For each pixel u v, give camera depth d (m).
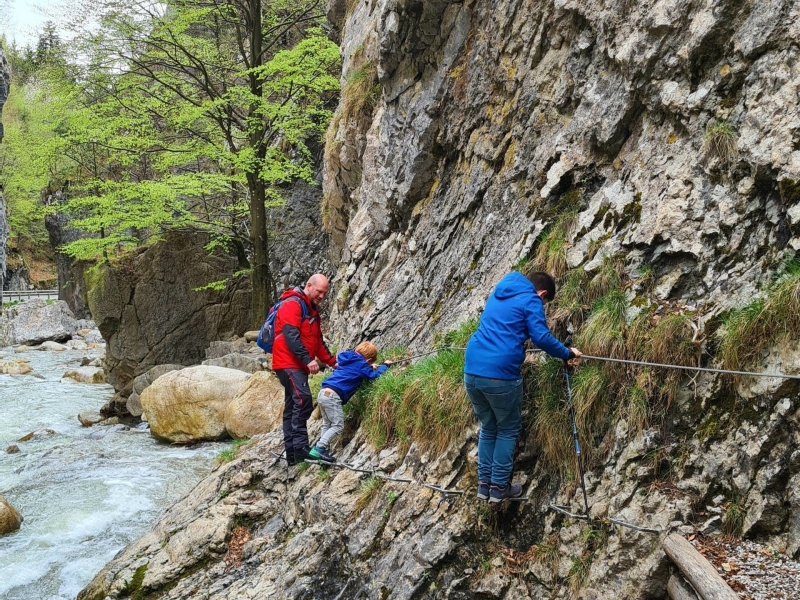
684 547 3.07
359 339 7.61
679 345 3.61
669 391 3.58
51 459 9.43
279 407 9.42
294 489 5.65
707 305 3.69
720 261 3.76
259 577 4.89
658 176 4.33
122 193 13.67
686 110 4.22
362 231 8.84
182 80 14.95
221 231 15.07
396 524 4.46
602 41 5.07
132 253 15.00
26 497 7.90
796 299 3.17
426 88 7.45
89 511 7.43
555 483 3.94
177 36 13.99
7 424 12.23
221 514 5.68
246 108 15.22
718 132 3.91
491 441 4.02
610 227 4.52
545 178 5.45
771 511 3.07
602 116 4.94
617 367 3.83
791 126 3.54
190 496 6.38
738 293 3.57
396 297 7.37
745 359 3.33
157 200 13.41
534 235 5.19
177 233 15.05
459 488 4.30
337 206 11.46
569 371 4.08
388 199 8.10
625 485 3.53
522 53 6.09
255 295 14.96
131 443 10.30
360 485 5.07
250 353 13.20
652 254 4.14
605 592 3.32
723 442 3.32
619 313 4.01
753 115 3.76
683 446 3.47
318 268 17.06
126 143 13.98
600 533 3.52
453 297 6.17
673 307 3.84
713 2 4.09
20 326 27.19
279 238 17.62
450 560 4.04
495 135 6.34
